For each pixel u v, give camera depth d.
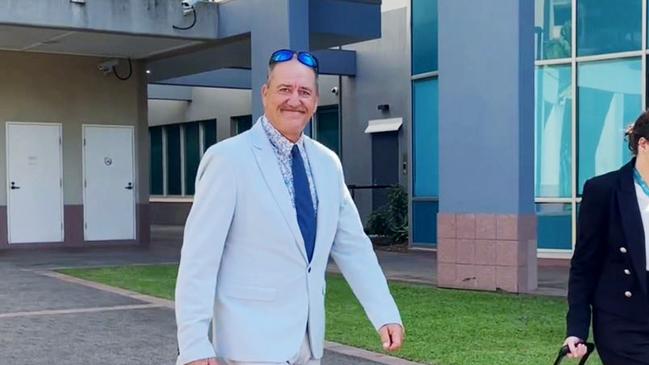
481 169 10.46
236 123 26.06
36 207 17.44
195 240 3.06
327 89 22.09
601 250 3.62
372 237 18.39
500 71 10.27
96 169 18.08
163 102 28.91
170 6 14.85
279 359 3.06
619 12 13.49
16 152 17.25
